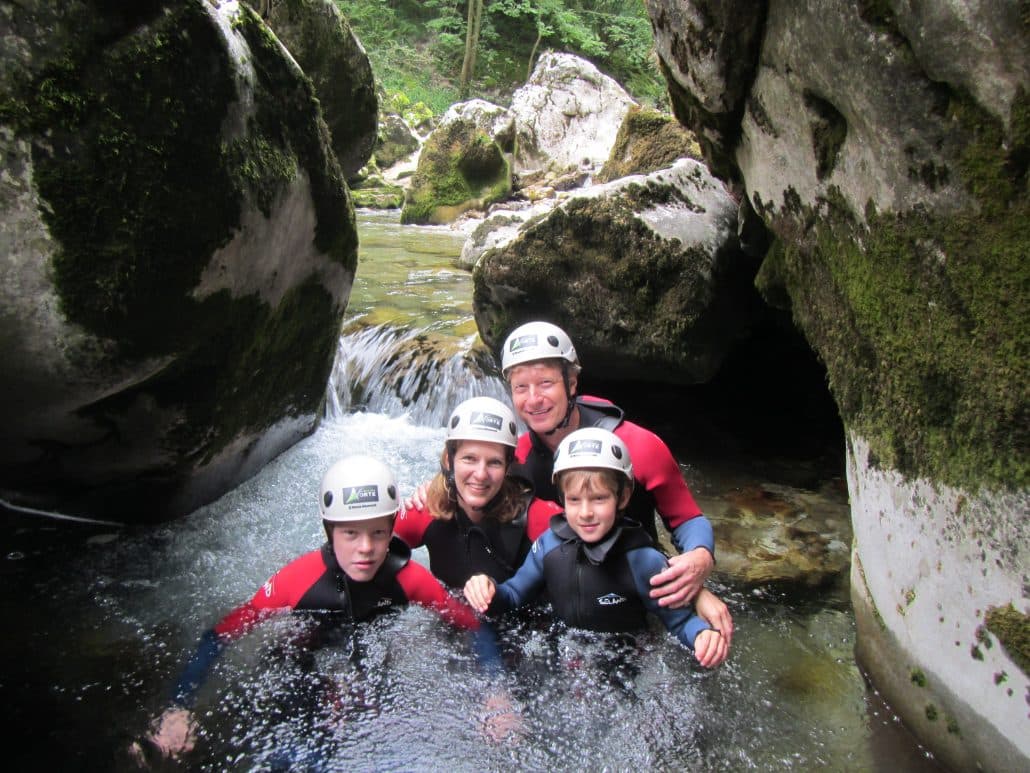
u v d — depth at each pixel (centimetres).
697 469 477
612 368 534
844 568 363
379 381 590
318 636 297
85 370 286
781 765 240
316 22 720
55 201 251
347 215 413
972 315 197
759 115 281
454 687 275
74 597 322
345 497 295
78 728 249
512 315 532
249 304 348
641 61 2828
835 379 282
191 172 286
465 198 1396
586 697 271
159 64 266
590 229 491
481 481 312
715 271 481
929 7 179
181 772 234
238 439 399
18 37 236
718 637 282
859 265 246
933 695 231
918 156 202
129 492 364
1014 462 188
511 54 2802
